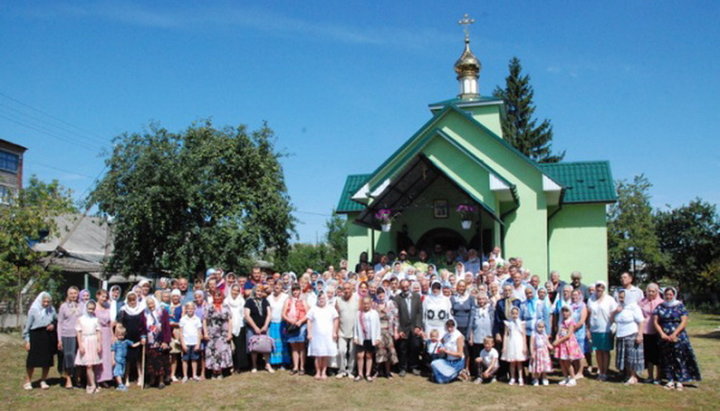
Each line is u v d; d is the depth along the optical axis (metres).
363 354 12.22
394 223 22.20
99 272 29.11
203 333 12.30
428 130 22.58
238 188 23.78
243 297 13.52
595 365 13.46
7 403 10.42
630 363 11.48
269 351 12.73
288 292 13.70
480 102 26.27
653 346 11.63
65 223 34.94
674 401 10.24
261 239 24.12
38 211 22.25
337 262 49.12
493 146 22.12
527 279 13.75
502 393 10.88
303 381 11.98
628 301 11.71
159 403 10.41
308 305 13.36
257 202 24.16
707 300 39.91
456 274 16.47
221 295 12.72
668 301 11.39
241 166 23.94
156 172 21.58
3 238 20.80
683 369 11.06
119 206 21.86
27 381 11.48
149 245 22.64
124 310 11.66
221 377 12.21
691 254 42.16
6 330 20.19
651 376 11.70
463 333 12.25
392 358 12.24
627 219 41.28
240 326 12.91
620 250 40.06
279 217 24.19
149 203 21.20
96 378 11.37
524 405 10.05
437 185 21.23
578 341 11.97
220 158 23.64
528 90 55.78
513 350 11.41
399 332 12.51
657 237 43.31
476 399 10.45
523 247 21.41
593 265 23.34
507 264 15.59
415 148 21.52
